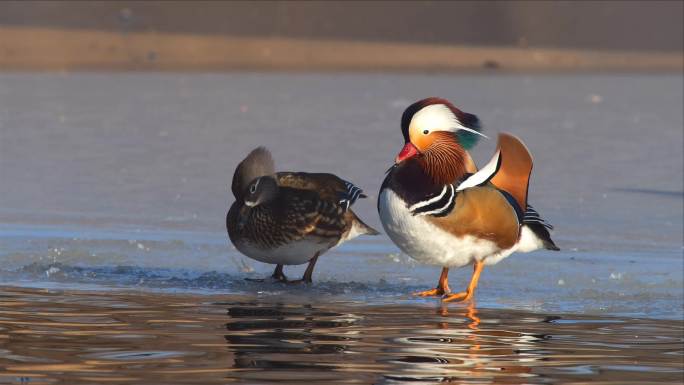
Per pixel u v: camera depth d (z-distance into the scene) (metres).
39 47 49.09
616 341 8.20
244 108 30.22
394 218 10.07
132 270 11.32
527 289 10.81
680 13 73.62
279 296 10.03
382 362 7.25
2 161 19.72
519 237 10.45
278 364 7.11
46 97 31.28
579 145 23.83
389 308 9.54
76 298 9.53
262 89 36.78
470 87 40.38
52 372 6.78
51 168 19.19
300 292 10.30
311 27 62.81
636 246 13.83
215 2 64.62
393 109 31.20
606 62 59.28
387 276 11.47
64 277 10.74
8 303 9.19
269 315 8.95
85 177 18.39
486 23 68.00
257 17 63.12
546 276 11.55
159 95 33.41
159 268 11.52
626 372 7.17
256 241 10.81
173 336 7.92
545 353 7.70
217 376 6.76
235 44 55.53
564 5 73.00
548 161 21.39
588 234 14.63
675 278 11.62
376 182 18.69
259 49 54.84
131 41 53.28
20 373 6.75
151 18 59.38
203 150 22.05
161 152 21.59
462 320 8.98
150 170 19.39
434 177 10.02
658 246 13.88
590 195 17.77
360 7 67.88
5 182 17.61
